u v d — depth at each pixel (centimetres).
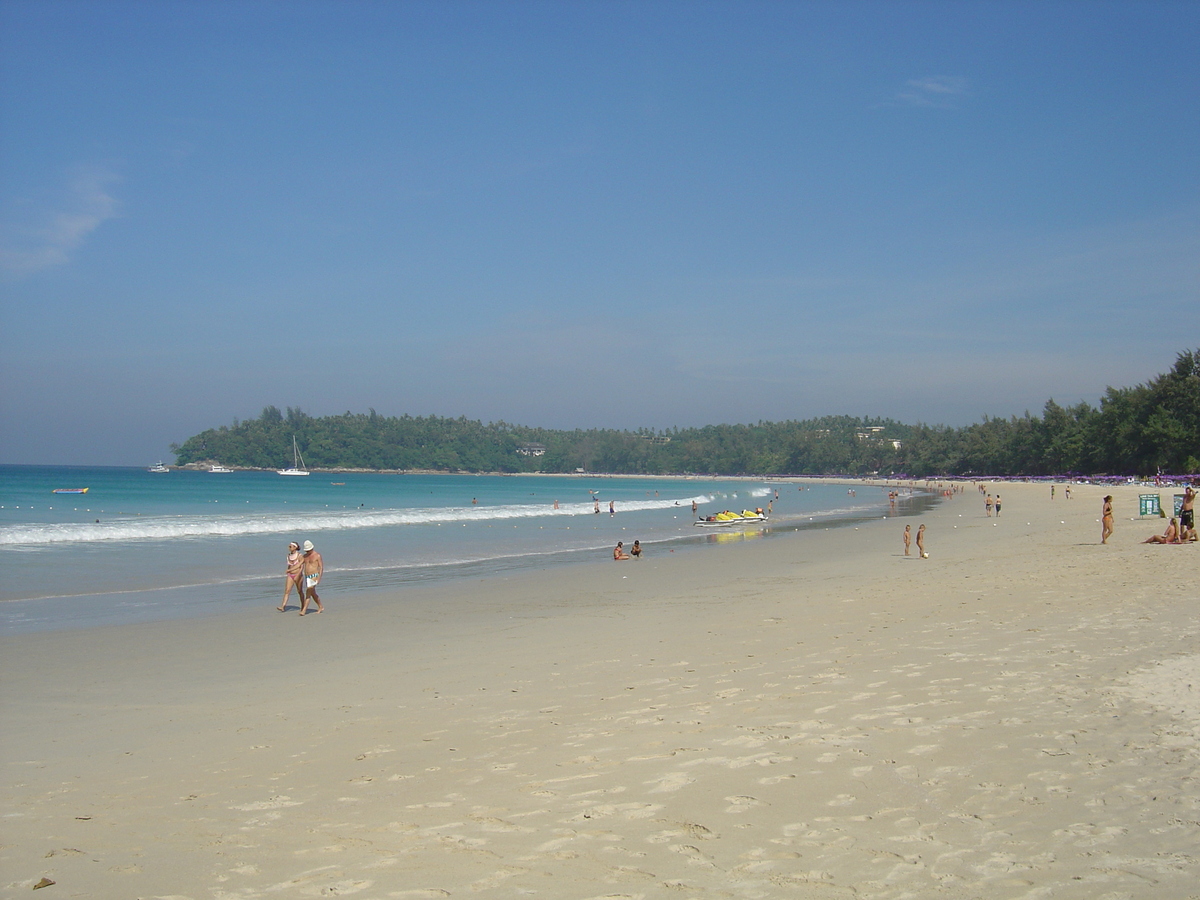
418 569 2597
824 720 750
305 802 604
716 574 2350
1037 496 8431
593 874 468
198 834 548
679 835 516
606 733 750
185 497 8638
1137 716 714
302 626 1557
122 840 540
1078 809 529
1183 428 9475
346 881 470
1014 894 426
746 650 1134
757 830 519
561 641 1316
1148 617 1188
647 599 1841
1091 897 420
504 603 1831
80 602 1881
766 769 628
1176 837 484
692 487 17112
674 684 941
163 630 1514
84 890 467
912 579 1947
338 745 757
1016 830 503
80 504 6931
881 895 431
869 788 580
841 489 15062
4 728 846
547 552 3216
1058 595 1478
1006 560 2303
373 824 555
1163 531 3138
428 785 631
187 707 937
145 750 760
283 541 3553
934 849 482
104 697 995
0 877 486
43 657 1262
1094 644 1021
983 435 17750
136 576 2355
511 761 680
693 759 660
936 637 1136
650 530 4525
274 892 459
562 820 548
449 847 513
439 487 15275
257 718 877
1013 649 1020
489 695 941
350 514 5616
